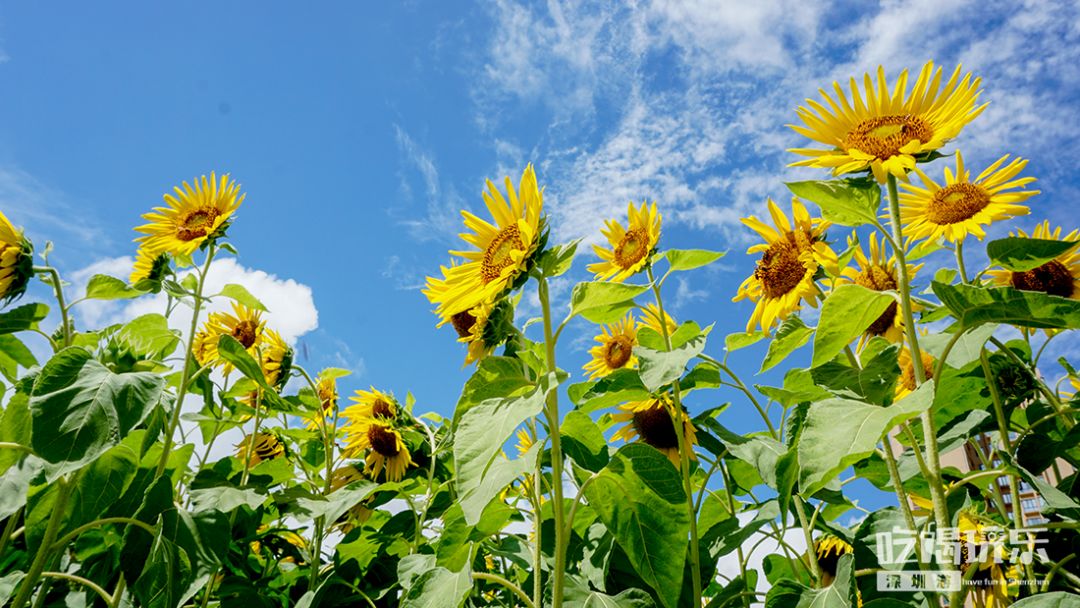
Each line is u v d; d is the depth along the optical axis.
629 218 1.15
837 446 0.61
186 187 1.27
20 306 1.07
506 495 1.17
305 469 1.49
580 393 1.18
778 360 0.83
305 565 1.35
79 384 0.85
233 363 1.14
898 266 0.75
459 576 0.81
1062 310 0.64
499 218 0.90
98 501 0.99
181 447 1.09
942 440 0.93
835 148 0.82
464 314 1.23
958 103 0.77
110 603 0.92
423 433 1.52
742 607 0.97
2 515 0.88
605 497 0.83
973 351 0.74
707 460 1.11
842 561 0.79
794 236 0.96
